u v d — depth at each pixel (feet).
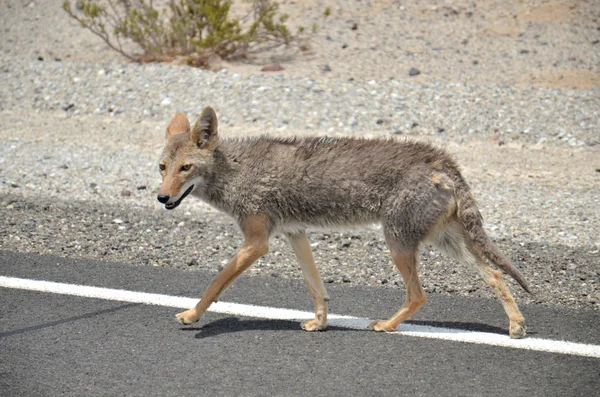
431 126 119.14
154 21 148.46
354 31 155.84
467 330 57.26
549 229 84.17
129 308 61.31
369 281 69.41
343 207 59.67
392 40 151.94
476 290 66.74
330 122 119.75
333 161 59.47
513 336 55.52
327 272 71.41
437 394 46.39
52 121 127.85
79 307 61.36
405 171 57.77
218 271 71.51
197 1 146.61
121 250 77.10
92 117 128.77
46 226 84.02
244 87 131.54
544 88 129.70
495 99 126.41
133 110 129.39
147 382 47.96
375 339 55.57
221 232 83.92
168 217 88.79
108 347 53.52
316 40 152.35
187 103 129.29
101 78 139.95
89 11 147.64
